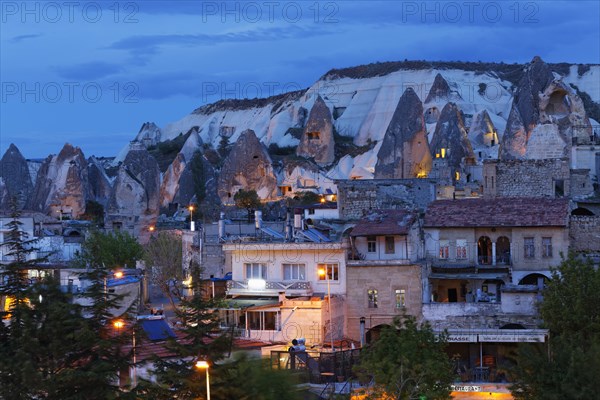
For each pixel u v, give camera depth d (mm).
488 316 76438
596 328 65000
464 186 125188
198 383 49781
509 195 108125
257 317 76688
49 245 118562
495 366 68500
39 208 195625
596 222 89250
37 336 54500
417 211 88250
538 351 60781
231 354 52031
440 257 85062
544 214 83938
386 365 56719
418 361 57438
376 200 112125
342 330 79312
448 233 84875
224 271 93500
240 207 170750
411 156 196125
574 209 102438
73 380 51969
